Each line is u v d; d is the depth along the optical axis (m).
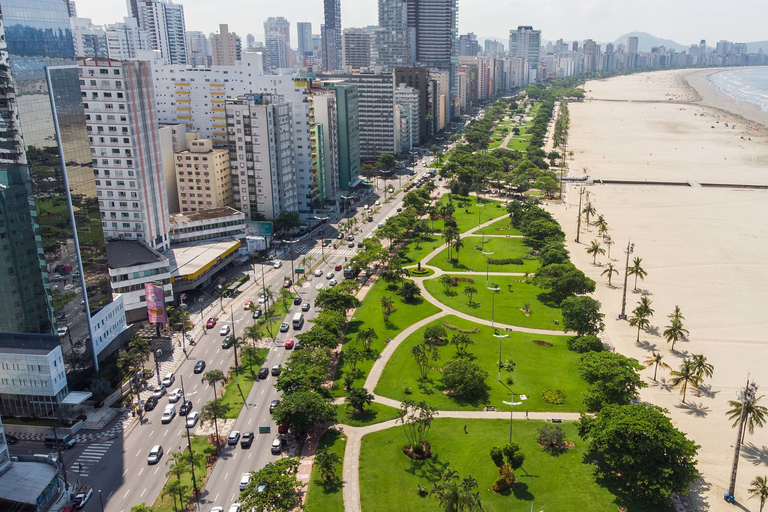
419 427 164.62
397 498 144.50
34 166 174.00
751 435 172.25
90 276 199.50
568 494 145.00
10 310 177.62
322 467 148.50
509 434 168.25
